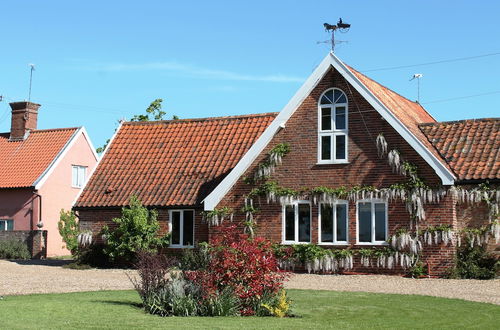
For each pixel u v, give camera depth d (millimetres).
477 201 24891
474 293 20359
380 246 25922
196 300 16375
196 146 32906
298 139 27625
